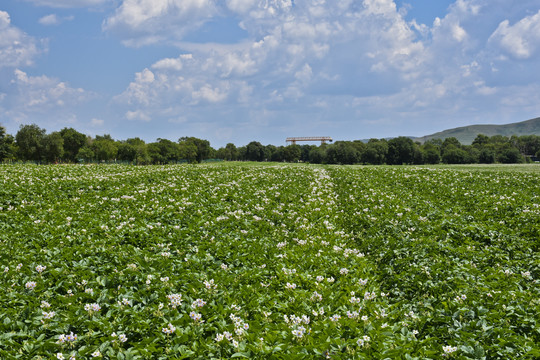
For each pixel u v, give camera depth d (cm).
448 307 777
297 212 1708
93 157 10056
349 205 1978
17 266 869
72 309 684
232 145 18850
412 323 734
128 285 812
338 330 634
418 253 1154
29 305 694
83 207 1648
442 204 1986
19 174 2598
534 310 738
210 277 875
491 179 2848
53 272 847
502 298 796
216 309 702
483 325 666
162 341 600
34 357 526
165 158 12062
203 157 15962
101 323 620
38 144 8481
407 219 1563
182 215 1530
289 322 673
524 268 1041
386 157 13825
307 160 19388
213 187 2342
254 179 2781
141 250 1062
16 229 1288
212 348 563
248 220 1520
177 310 696
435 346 634
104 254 1017
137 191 2128
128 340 614
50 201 1802
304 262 1030
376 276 1031
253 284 878
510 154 14138
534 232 1354
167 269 916
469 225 1423
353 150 13975
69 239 1127
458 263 1064
